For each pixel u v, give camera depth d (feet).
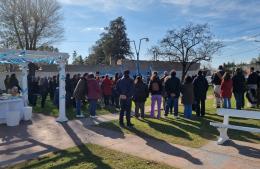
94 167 20.83
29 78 56.59
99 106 52.90
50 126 35.09
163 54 168.76
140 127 33.78
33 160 22.49
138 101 39.78
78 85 41.06
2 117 37.29
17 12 127.65
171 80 39.17
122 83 34.53
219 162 21.83
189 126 33.99
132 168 20.58
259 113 25.70
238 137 28.89
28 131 32.55
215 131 31.48
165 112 41.32
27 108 39.01
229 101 41.52
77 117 41.11
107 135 30.19
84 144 26.81
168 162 21.81
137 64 158.20
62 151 24.72
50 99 64.23
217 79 46.80
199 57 165.68
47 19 134.10
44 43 136.15
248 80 51.37
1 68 132.57
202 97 40.11
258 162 21.84
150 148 25.38
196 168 20.61
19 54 36.32
